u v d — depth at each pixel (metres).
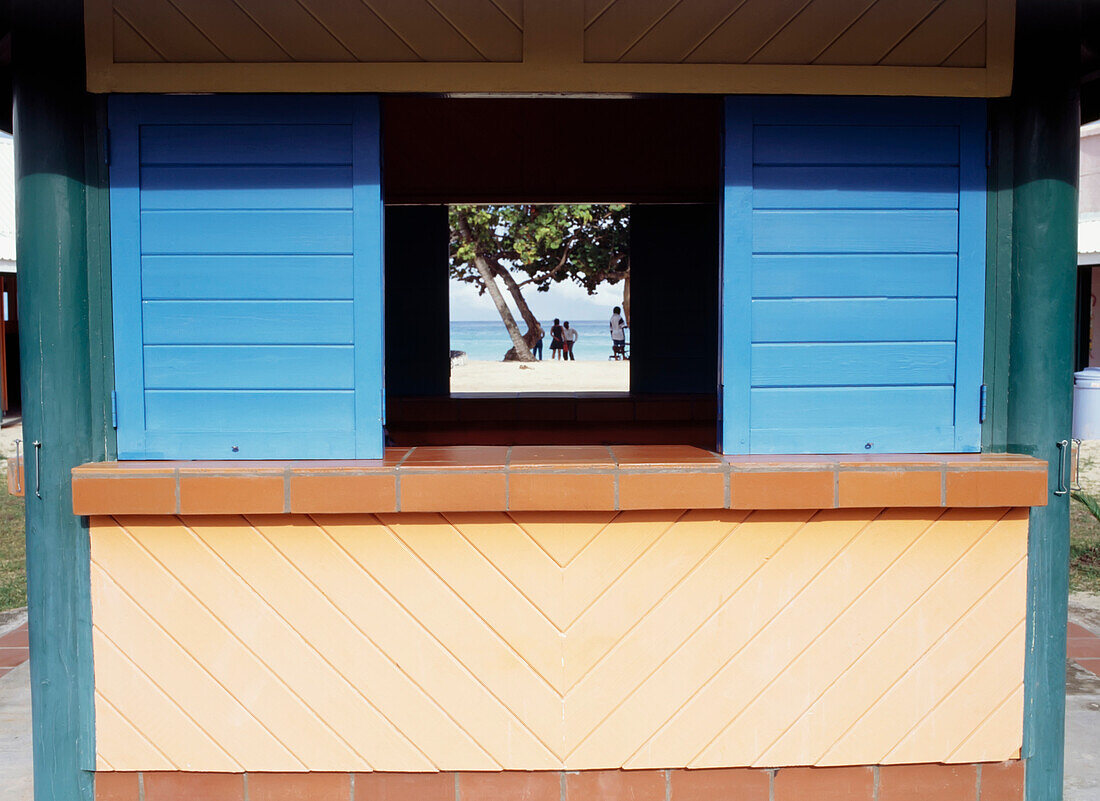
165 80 3.20
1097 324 17.80
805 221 3.34
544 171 6.20
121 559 3.24
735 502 3.15
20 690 4.86
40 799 3.30
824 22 3.26
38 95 3.16
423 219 6.36
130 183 3.28
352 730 3.28
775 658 3.27
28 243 3.20
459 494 3.13
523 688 3.26
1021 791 3.40
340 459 3.32
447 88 3.23
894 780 3.36
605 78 3.24
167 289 3.31
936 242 3.38
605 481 3.13
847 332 3.37
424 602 3.23
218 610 3.24
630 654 3.26
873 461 3.22
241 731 3.29
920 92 3.28
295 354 3.32
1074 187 3.35
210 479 3.13
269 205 3.30
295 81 3.21
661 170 6.23
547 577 3.22
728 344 3.34
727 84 3.25
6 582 7.02
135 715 3.29
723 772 3.32
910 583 3.28
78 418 3.25
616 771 3.31
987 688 3.33
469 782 3.31
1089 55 3.97
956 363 3.40
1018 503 3.20
